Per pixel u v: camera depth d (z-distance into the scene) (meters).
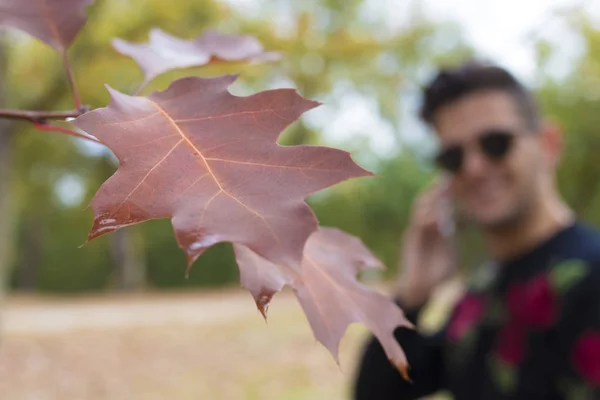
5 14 0.98
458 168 2.36
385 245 22.08
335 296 0.75
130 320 9.90
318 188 0.58
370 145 18.55
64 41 0.98
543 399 1.89
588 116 20.00
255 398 5.21
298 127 12.06
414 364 2.49
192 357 6.87
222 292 18.12
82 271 24.44
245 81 7.70
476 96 2.34
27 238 24.28
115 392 5.43
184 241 0.54
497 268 2.25
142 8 8.11
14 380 5.67
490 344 2.13
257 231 0.55
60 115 0.84
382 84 12.01
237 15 9.02
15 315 10.56
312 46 8.65
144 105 0.67
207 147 0.62
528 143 2.29
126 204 0.57
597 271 1.84
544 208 2.21
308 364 6.36
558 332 1.87
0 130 7.10
